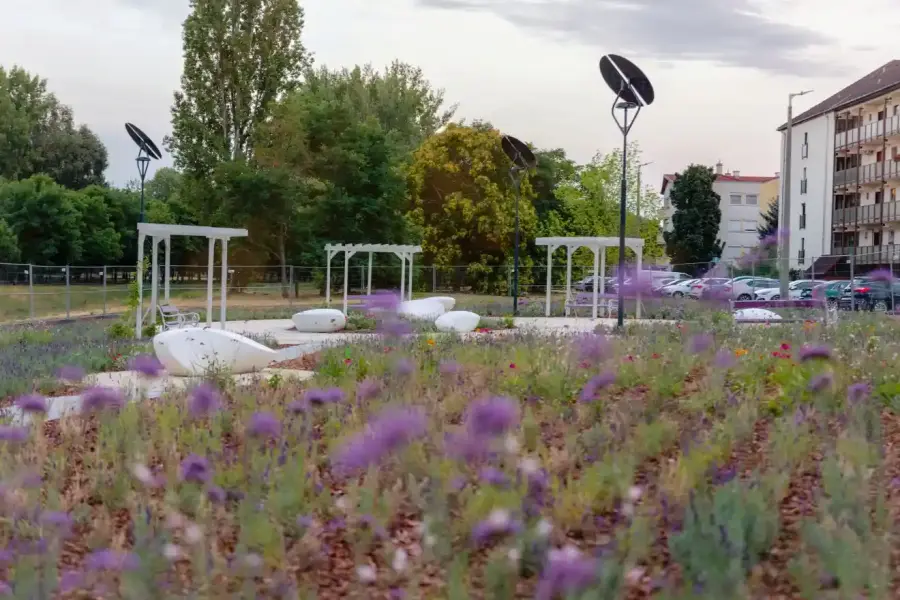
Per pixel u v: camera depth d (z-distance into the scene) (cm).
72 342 1748
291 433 687
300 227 4650
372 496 504
